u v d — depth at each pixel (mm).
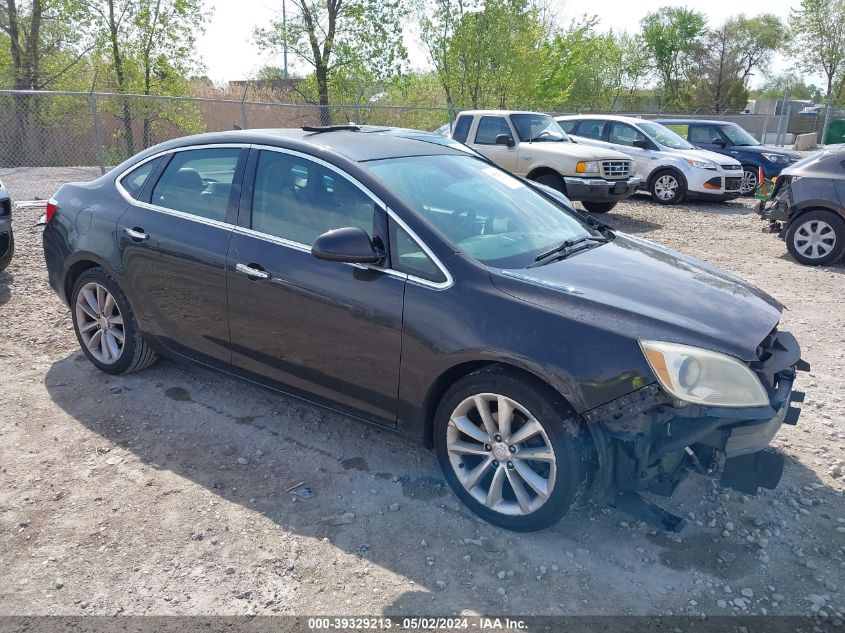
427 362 3191
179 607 2717
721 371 2803
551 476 2955
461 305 3105
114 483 3537
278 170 3812
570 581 2883
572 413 2920
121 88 22016
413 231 3309
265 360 3838
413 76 24281
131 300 4398
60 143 20031
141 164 4477
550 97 32094
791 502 3443
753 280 8055
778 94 58844
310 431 4125
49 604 2717
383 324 3297
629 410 2795
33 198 12398
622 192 12055
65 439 3951
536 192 4414
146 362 4676
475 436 3188
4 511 3279
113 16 21812
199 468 3703
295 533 3178
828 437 4137
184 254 4012
